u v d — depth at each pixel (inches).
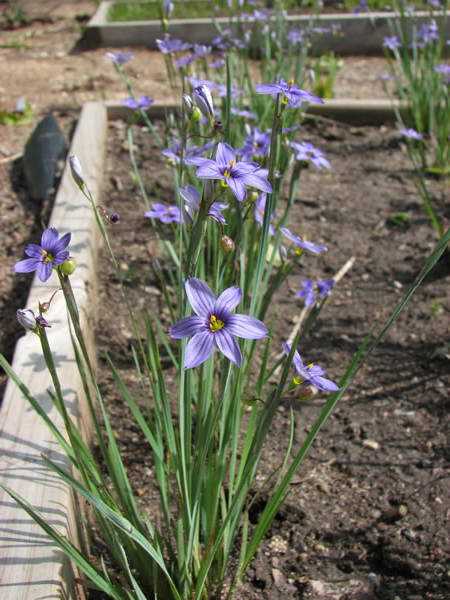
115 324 22.8
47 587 12.9
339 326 23.1
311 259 26.2
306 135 34.2
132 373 21.1
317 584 15.2
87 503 16.4
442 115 30.5
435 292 24.2
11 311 23.5
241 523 16.7
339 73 41.5
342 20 44.1
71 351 18.4
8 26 51.2
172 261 25.3
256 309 15.5
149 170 31.1
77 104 37.3
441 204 28.7
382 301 24.0
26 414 16.5
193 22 45.2
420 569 15.4
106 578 12.6
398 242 26.9
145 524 14.5
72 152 29.9
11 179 30.6
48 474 14.8
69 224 24.8
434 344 21.9
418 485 17.4
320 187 30.4
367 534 16.3
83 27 50.3
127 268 25.3
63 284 11.2
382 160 32.1
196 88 12.9
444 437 18.8
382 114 34.8
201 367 12.1
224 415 13.9
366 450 18.5
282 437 19.0
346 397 20.3
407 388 20.5
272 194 12.8
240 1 29.5
